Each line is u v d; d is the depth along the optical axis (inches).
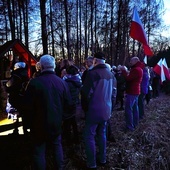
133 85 202.2
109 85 141.9
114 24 784.9
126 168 153.6
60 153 123.8
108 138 184.1
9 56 321.4
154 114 284.2
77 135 176.7
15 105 158.1
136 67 200.5
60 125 120.0
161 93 572.7
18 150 161.0
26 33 687.1
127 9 660.7
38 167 117.0
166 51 858.1
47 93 114.5
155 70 438.9
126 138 193.2
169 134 221.0
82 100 139.3
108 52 950.4
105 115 140.2
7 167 139.8
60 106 119.6
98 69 140.2
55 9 754.8
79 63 982.4
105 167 149.6
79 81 175.8
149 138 197.5
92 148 140.3
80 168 144.8
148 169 161.9
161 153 181.8
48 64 120.9
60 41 859.4
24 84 163.5
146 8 887.1
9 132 205.8
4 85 294.8
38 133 115.1
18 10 707.4
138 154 172.4
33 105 114.2
